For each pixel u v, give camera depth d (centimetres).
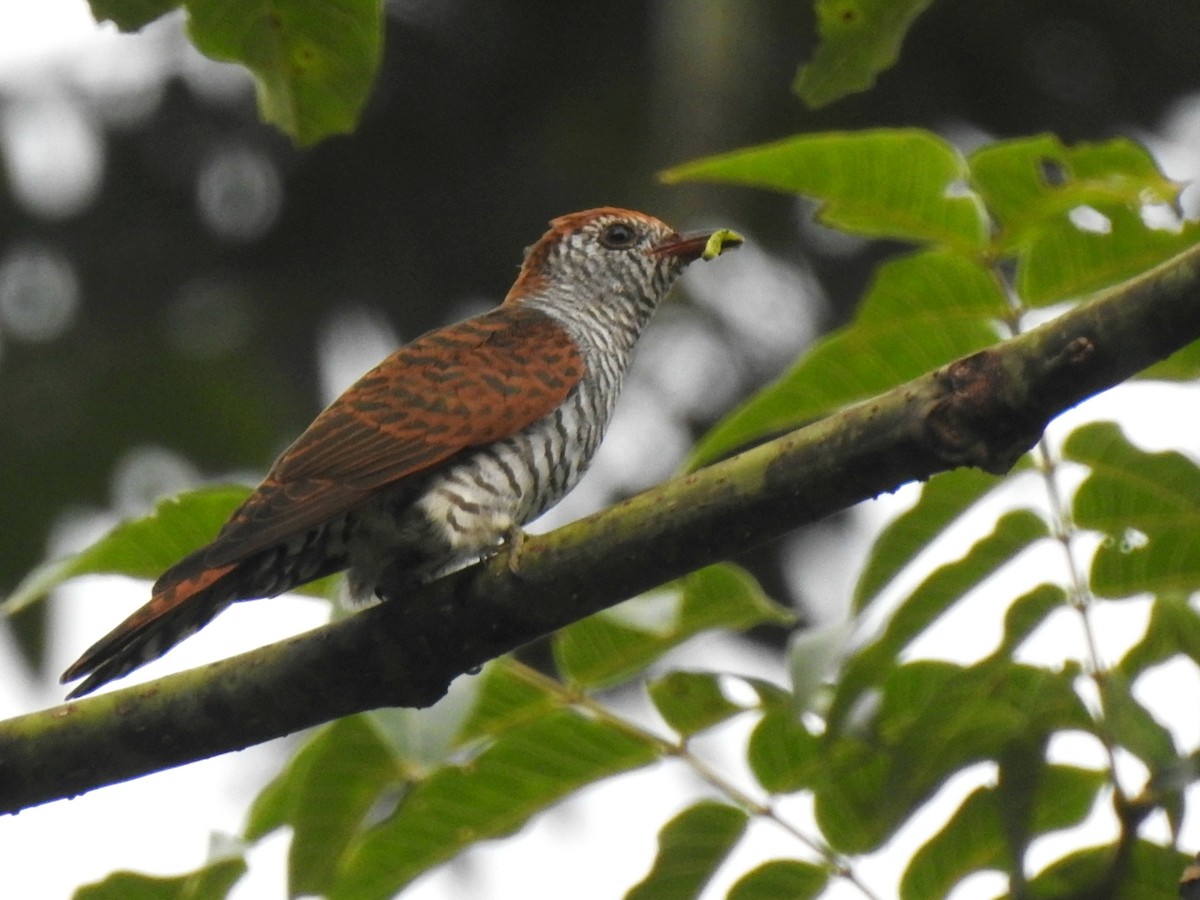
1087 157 823
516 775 834
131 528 859
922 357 839
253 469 2291
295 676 770
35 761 773
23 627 1925
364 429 951
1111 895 726
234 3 756
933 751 754
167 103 2414
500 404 987
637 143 2364
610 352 1142
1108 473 777
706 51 2122
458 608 757
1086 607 765
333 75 782
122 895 800
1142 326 640
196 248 2512
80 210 2475
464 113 2486
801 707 726
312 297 2523
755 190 2253
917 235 838
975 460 673
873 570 776
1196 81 2464
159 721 773
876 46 768
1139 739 723
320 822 823
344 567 959
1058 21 2397
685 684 820
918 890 817
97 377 2305
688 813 818
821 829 820
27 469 2230
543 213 2472
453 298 2592
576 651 825
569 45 2442
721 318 2289
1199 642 780
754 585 814
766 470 705
